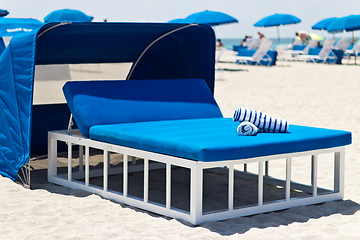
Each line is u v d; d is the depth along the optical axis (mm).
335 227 3732
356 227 3738
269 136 4164
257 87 13820
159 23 5262
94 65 6035
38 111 5992
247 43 26812
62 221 3846
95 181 5152
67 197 4449
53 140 4980
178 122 4887
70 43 5570
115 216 3967
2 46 6820
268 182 5035
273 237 3504
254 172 5551
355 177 5258
